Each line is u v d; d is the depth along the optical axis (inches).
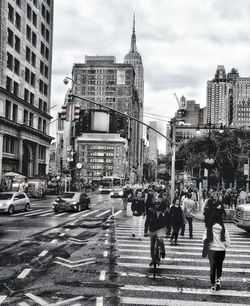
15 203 1169.4
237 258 529.0
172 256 531.5
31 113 2679.6
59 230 785.6
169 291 361.1
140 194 689.6
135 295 345.4
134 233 702.5
